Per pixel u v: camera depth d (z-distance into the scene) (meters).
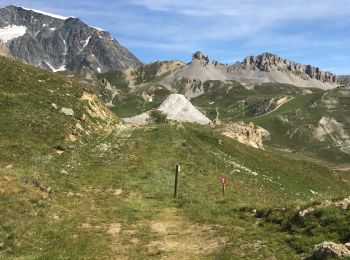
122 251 22.06
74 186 35.31
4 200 25.98
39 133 48.16
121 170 43.59
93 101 69.56
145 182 40.47
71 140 50.06
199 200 35.25
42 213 26.27
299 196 54.50
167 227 26.75
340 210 23.08
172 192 38.44
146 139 59.97
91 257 20.86
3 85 57.94
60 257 20.38
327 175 80.81
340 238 20.81
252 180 53.81
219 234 24.64
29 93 58.53
